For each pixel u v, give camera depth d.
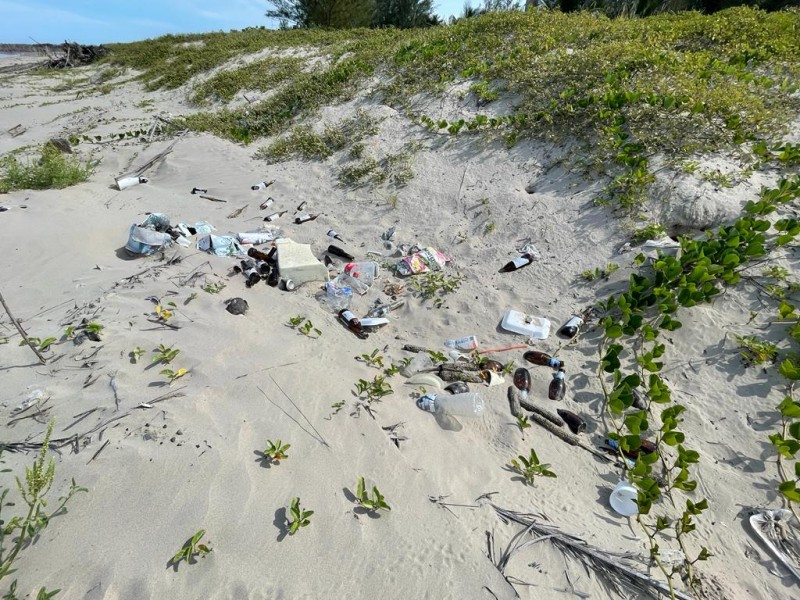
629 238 5.10
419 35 11.59
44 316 4.36
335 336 4.46
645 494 2.90
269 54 15.78
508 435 3.54
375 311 5.00
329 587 2.35
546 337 4.48
